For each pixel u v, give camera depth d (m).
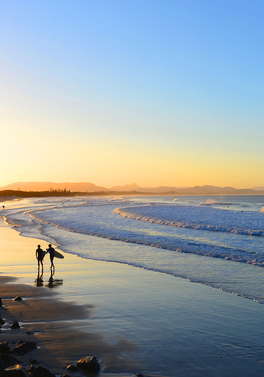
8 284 13.19
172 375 5.94
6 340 7.35
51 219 47.91
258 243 23.72
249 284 12.98
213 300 10.85
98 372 5.93
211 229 32.78
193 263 17.38
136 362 6.41
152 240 25.52
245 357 6.71
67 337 7.61
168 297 11.20
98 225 37.72
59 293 11.74
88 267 16.67
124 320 8.89
